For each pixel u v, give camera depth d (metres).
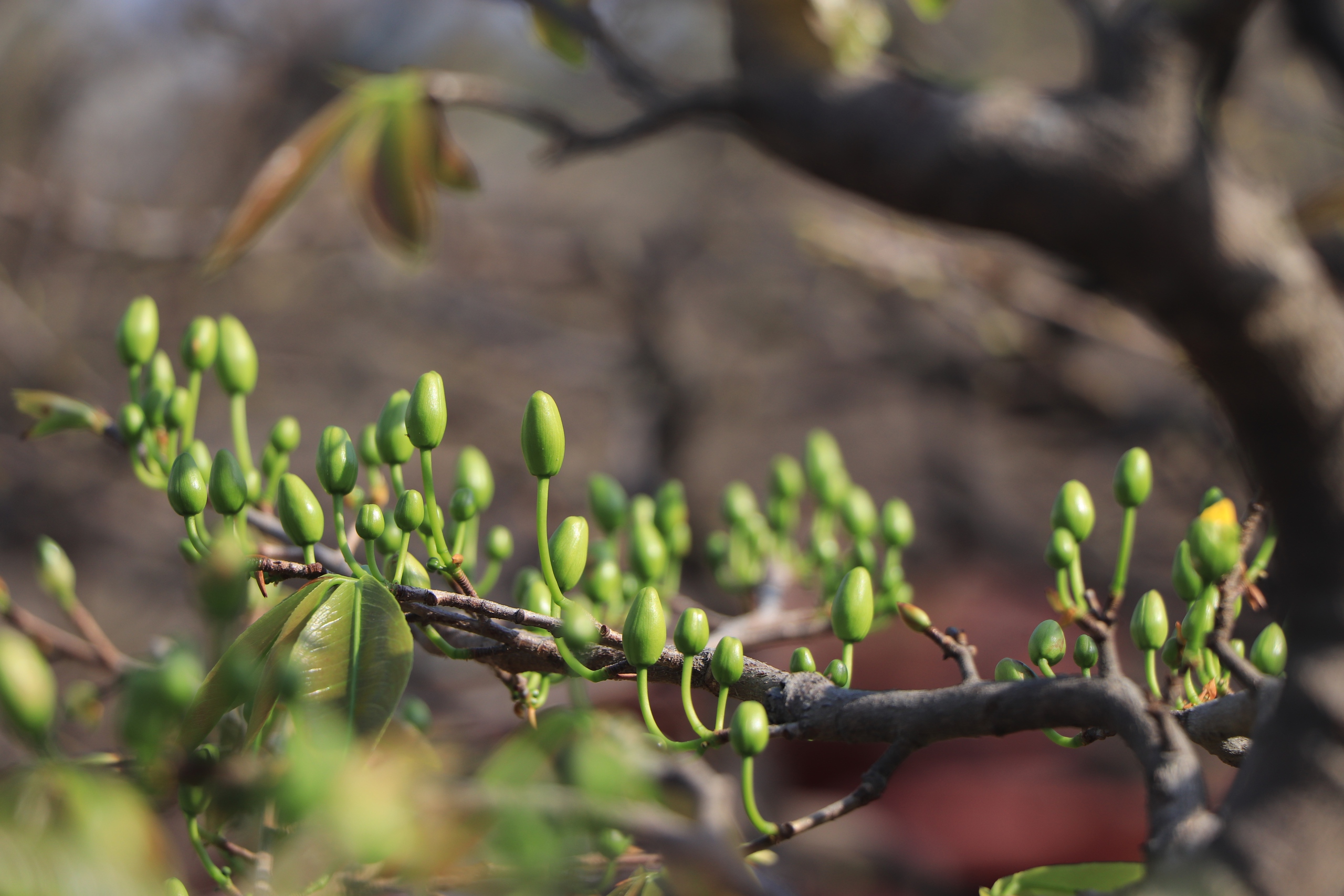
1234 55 0.75
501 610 0.59
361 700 0.57
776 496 0.77
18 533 1.99
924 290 1.68
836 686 0.59
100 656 0.72
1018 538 1.97
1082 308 1.61
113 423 0.68
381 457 0.62
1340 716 0.54
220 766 0.54
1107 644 0.60
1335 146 1.53
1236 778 0.55
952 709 0.57
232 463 0.60
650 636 0.58
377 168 0.97
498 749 0.55
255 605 0.67
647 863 0.61
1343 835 0.54
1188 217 0.74
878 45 0.83
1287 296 0.73
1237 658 0.57
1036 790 1.21
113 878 0.52
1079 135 0.74
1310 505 0.63
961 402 2.11
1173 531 1.93
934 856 1.13
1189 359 0.75
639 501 0.72
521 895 0.54
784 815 1.11
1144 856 0.55
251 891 0.60
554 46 0.94
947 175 0.76
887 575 0.72
